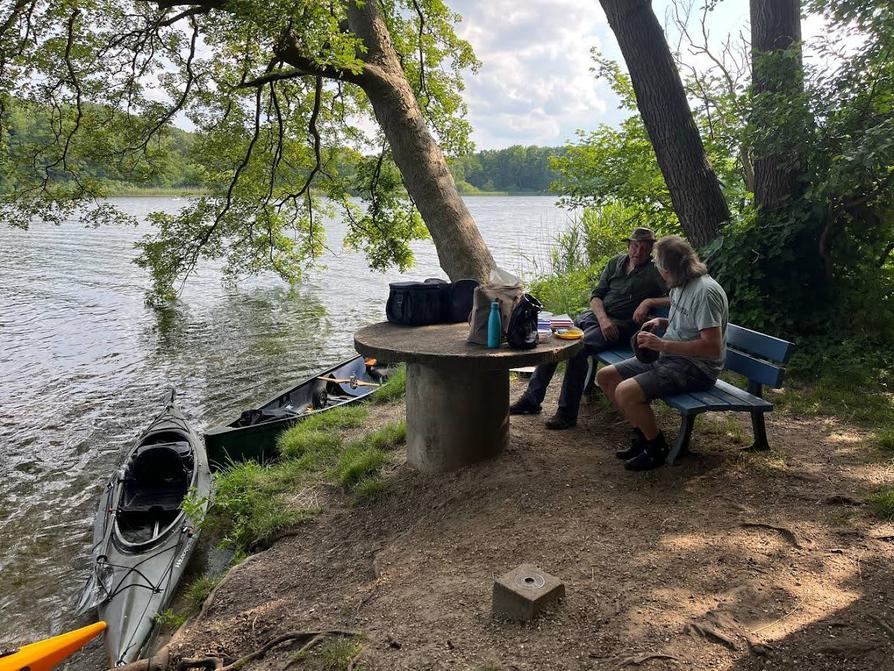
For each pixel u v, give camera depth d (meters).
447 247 9.66
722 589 2.82
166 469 6.35
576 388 5.12
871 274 6.78
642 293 5.11
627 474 4.14
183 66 11.35
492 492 4.13
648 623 2.61
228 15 8.88
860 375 5.88
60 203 10.98
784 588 2.79
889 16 5.98
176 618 4.24
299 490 5.14
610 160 10.09
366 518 4.37
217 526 5.25
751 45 7.46
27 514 6.86
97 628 3.41
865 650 2.36
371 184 14.51
